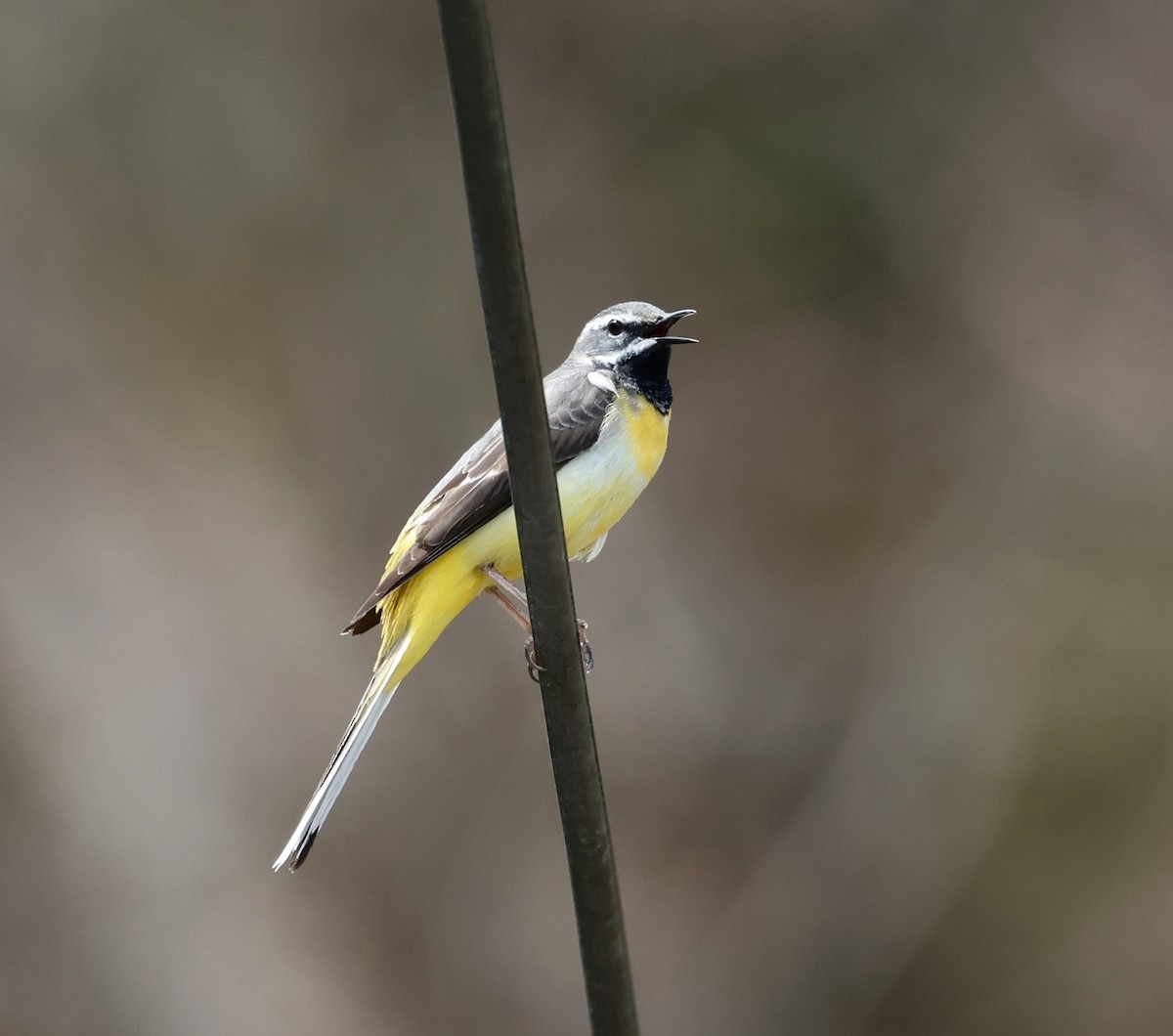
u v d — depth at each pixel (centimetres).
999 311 1570
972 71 1575
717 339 1566
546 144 1539
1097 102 1570
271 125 1432
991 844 1432
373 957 1252
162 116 1404
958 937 1408
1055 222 1573
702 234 1556
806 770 1480
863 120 1570
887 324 1581
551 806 1324
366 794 1289
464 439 1399
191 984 1174
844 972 1401
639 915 1407
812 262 1571
